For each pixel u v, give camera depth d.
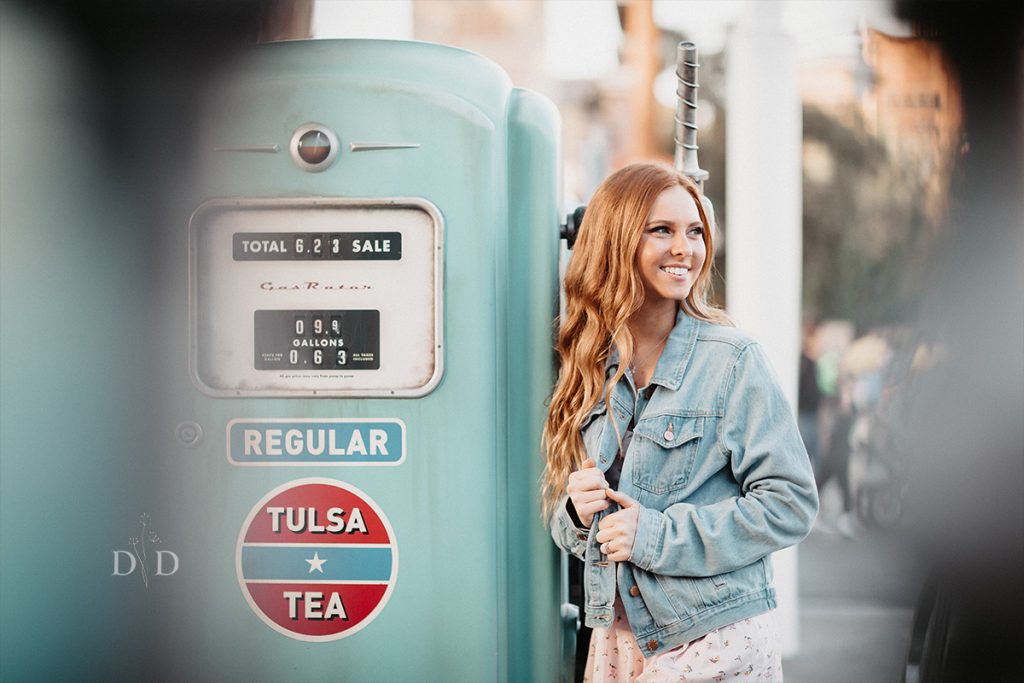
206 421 2.52
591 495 2.36
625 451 2.47
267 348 2.51
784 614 5.28
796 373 5.47
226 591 2.53
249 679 2.53
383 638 2.52
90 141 2.54
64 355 2.55
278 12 3.18
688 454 2.40
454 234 2.49
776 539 2.32
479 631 2.51
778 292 5.44
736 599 2.35
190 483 2.53
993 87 2.27
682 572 2.33
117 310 2.54
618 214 2.44
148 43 2.55
